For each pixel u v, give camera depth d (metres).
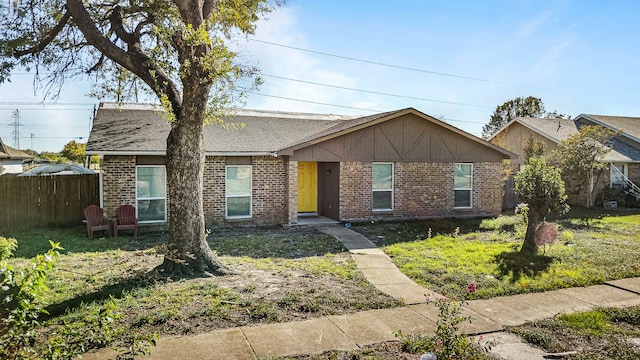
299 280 7.39
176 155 7.71
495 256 9.36
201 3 7.92
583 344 4.98
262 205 14.14
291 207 13.88
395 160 15.15
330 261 8.95
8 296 3.55
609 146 23.05
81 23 7.67
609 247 10.32
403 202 15.32
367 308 6.11
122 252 9.72
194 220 7.79
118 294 6.29
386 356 4.52
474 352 4.56
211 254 7.98
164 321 5.33
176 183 7.71
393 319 5.68
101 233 12.43
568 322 5.63
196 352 4.53
